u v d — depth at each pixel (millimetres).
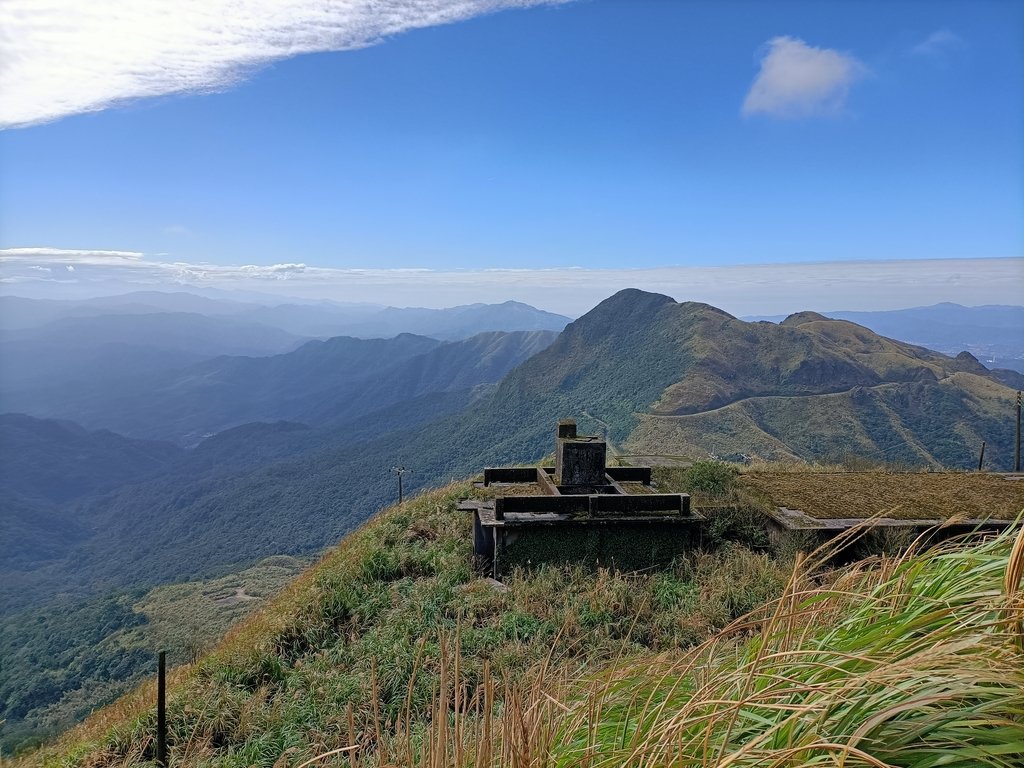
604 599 8727
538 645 7586
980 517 10445
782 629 2420
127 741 7266
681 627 8023
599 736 2408
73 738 9172
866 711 1716
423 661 7398
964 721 1574
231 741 6949
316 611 9453
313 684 7598
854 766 1566
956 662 1648
